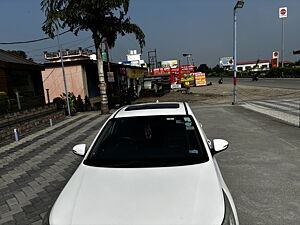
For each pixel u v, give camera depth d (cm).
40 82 1588
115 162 271
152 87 2862
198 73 4447
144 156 277
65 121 1305
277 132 791
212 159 270
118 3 1263
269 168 501
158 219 186
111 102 1917
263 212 343
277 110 1218
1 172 582
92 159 284
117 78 2841
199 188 218
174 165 256
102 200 212
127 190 221
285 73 4741
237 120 1036
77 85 2127
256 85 3356
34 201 422
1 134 895
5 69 1241
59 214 204
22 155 713
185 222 182
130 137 309
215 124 981
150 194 213
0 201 431
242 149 637
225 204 205
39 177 532
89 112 1656
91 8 1317
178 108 370
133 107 401
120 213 194
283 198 379
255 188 416
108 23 1387
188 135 303
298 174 465
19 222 358
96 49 1437
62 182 496
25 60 1575
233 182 445
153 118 338
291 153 586
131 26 1420
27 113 1098
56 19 1263
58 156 678
